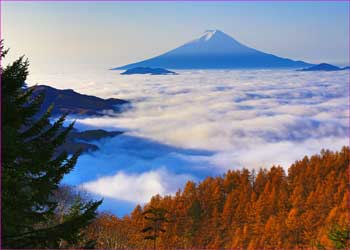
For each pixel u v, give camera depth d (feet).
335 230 59.98
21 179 31.76
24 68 36.29
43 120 35.50
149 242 147.64
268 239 222.69
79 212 43.16
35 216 35.14
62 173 35.12
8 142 30.32
